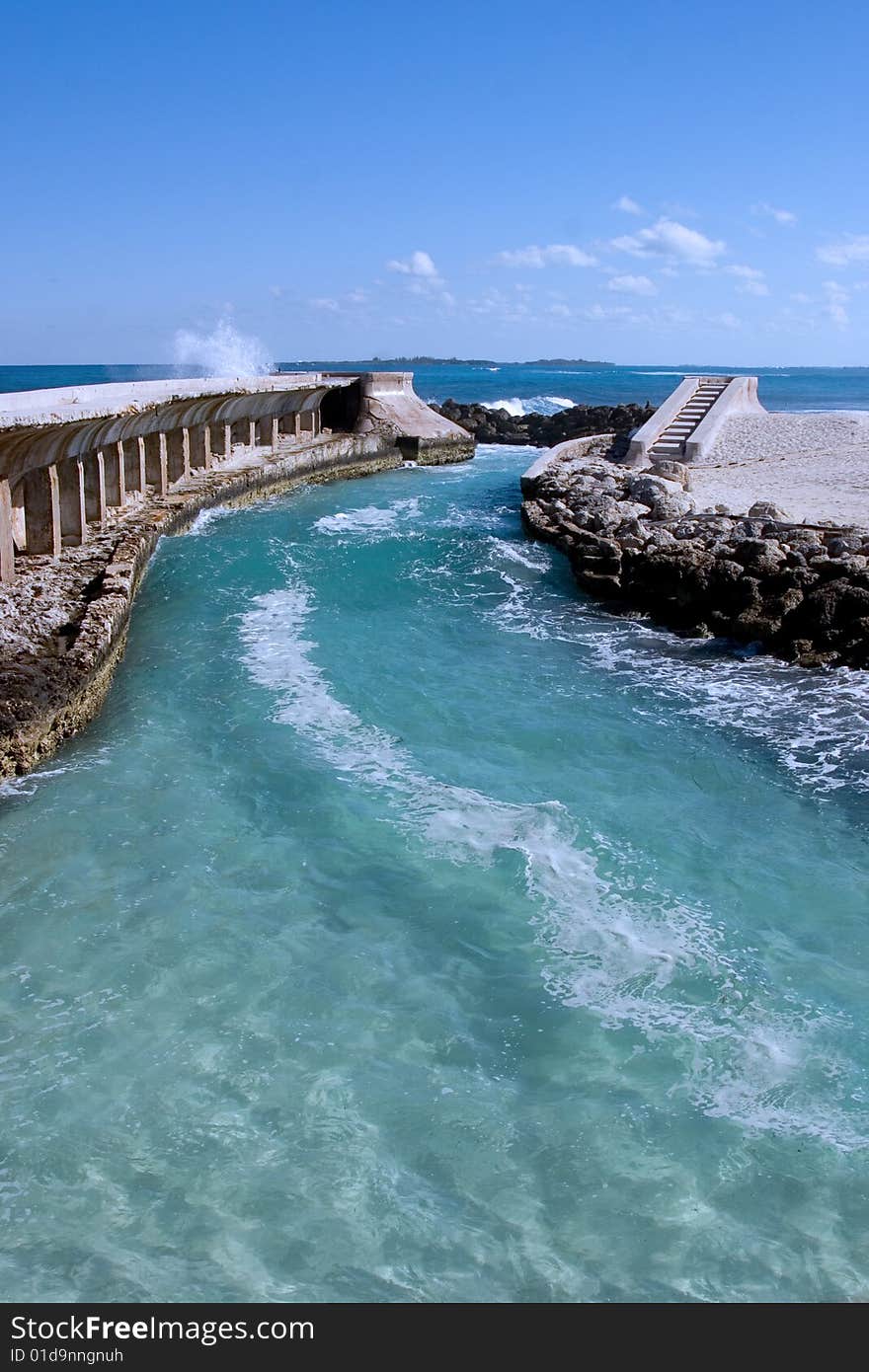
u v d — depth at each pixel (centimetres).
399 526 2697
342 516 2839
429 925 908
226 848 1029
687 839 1061
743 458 3166
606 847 1040
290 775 1180
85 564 1873
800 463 2994
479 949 876
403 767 1212
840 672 1529
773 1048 760
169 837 1048
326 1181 649
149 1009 802
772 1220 623
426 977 841
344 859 1009
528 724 1352
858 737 1312
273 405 3559
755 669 1580
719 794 1166
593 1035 773
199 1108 705
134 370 17025
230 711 1373
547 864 1002
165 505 2472
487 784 1178
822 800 1151
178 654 1608
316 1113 702
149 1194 639
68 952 868
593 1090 722
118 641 1573
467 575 2166
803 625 1645
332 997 817
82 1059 748
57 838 1043
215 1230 616
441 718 1370
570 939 888
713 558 1836
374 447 3931
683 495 2352
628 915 925
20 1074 732
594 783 1188
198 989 824
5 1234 611
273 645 1666
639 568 1919
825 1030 780
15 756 1169
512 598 1998
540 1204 634
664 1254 602
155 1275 588
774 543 1805
